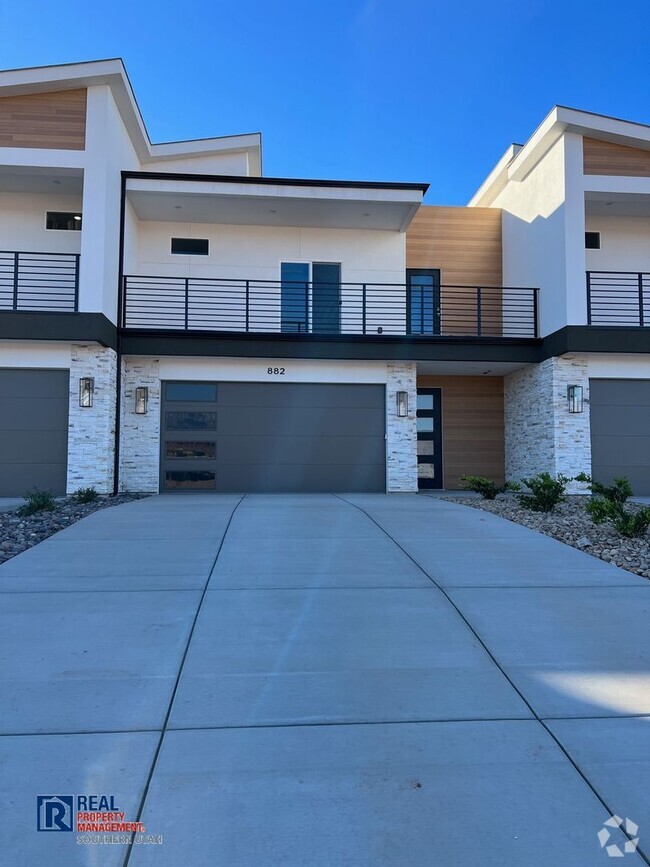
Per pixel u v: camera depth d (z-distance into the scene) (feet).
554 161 48.98
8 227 48.93
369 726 11.99
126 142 49.01
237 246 52.85
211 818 9.45
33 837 9.05
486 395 57.31
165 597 18.84
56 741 11.35
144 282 51.31
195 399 47.85
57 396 43.04
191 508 35.27
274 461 48.24
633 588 20.18
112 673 13.99
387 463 48.73
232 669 14.28
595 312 53.98
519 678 13.99
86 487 42.39
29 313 41.19
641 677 14.08
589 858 8.73
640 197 49.29
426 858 8.71
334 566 22.33
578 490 46.83
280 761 10.85
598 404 48.11
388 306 53.72
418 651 15.34
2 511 34.53
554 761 10.92
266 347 47.32
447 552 24.53
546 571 22.02
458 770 10.65
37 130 42.75
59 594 19.03
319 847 8.90
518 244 55.57
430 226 58.39
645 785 10.28
